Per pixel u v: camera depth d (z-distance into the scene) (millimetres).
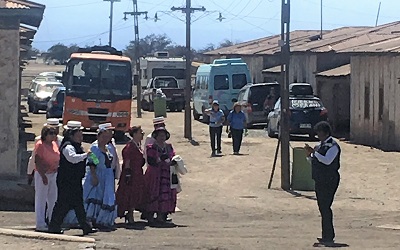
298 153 20938
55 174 12711
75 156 12117
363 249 11539
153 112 52781
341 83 39469
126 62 31344
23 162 21125
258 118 39531
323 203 12203
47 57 152250
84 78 31031
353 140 34000
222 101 41781
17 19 17609
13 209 16078
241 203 18562
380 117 31812
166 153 14281
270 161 26266
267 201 18953
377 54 31062
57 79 52406
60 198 12219
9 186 16516
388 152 29469
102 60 31109
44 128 12719
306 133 32969
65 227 13305
